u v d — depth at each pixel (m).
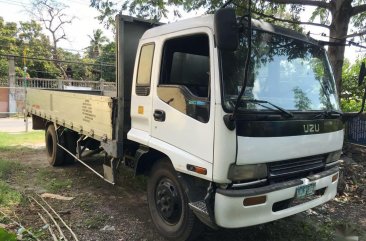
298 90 3.98
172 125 3.92
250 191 3.37
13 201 5.41
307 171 3.99
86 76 38.75
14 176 7.00
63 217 4.93
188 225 3.93
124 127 4.88
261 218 3.47
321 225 4.79
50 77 37.12
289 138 3.60
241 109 3.33
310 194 3.88
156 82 4.20
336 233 4.59
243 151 3.29
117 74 4.82
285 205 3.74
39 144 11.16
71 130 6.94
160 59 4.18
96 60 37.47
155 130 4.21
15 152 9.59
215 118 3.35
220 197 3.37
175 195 4.12
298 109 3.85
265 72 3.73
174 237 4.12
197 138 3.57
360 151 8.58
